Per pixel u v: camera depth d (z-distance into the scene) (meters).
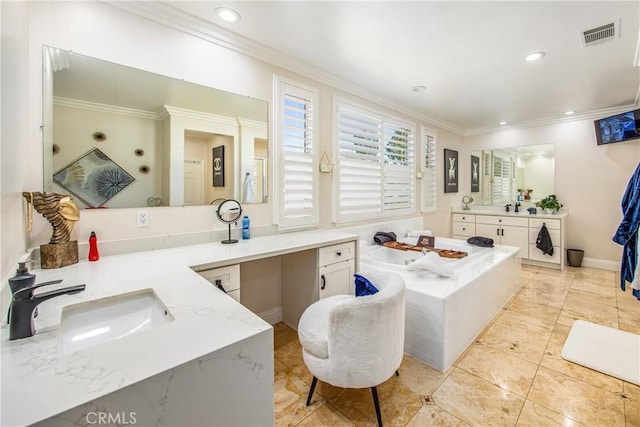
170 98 2.00
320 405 1.63
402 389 1.76
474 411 1.58
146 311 1.17
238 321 0.90
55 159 1.60
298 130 2.77
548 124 4.70
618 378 1.83
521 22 2.06
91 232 1.72
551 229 4.31
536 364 2.01
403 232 4.17
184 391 0.69
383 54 2.54
